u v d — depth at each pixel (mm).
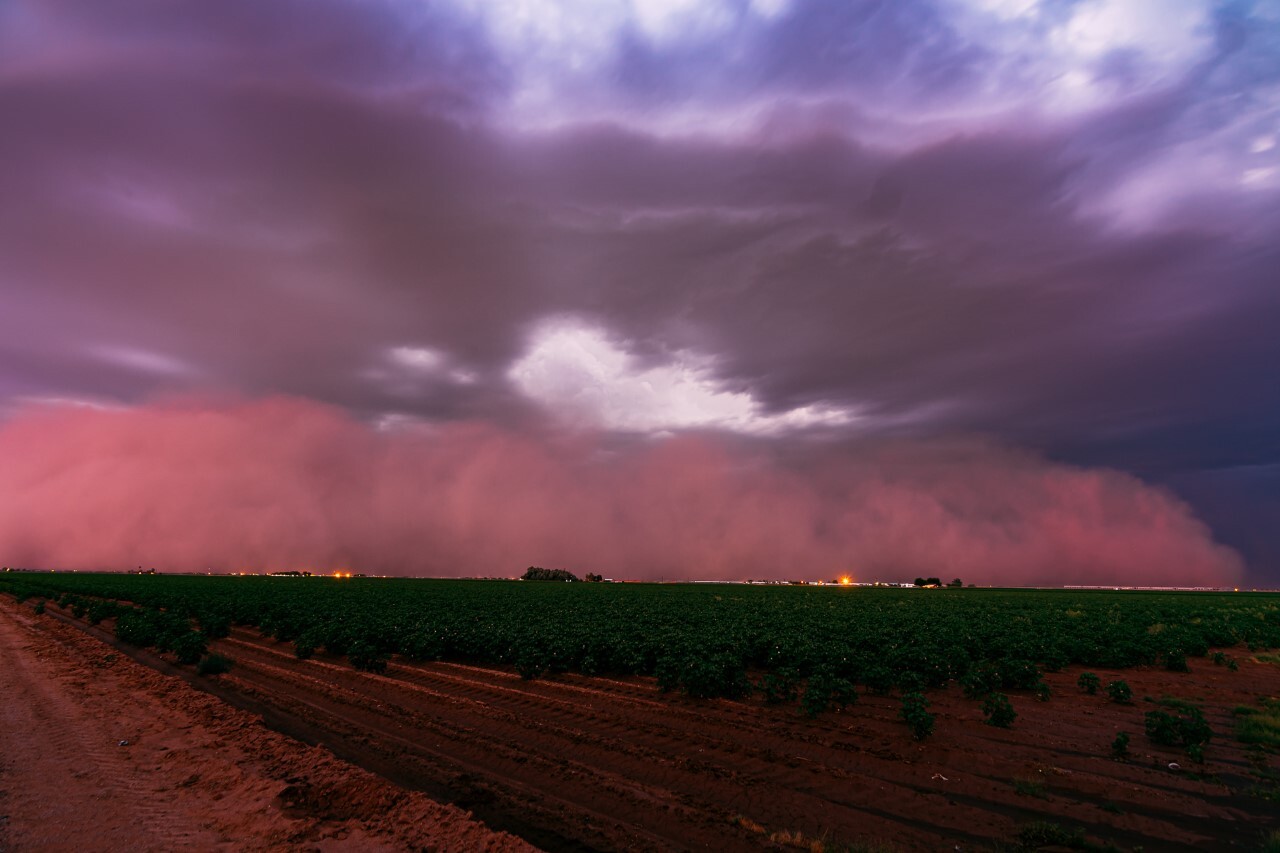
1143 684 25297
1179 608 64562
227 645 35031
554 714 19453
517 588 117875
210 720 16891
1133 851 10414
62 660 26578
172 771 12930
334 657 30688
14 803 11008
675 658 25172
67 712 17547
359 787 12023
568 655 27266
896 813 11953
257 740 15078
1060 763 14977
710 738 16750
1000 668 24156
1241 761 15352
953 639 31641
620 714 19406
